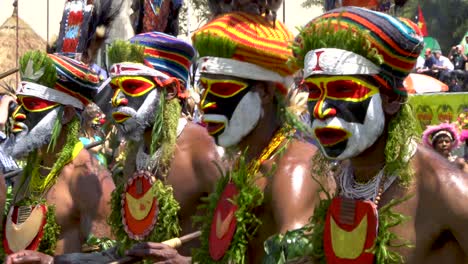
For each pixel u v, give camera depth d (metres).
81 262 5.47
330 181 4.25
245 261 4.43
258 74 4.53
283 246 4.02
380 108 3.74
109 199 5.86
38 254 5.45
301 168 4.30
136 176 5.62
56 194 5.98
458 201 3.63
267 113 4.59
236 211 4.38
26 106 6.08
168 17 6.57
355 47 3.71
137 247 4.99
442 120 9.37
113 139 6.32
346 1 4.22
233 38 4.52
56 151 6.10
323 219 3.91
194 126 5.63
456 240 3.70
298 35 3.90
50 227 5.95
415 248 3.70
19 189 6.13
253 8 4.65
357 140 3.72
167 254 4.95
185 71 5.80
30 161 6.13
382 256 3.70
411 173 3.72
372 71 3.71
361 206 3.78
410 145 3.75
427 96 9.45
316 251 3.92
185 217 5.54
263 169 4.45
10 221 6.06
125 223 5.65
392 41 3.70
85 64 6.31
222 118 4.57
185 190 5.51
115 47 5.69
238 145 4.65
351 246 3.79
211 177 5.43
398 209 3.72
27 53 6.13
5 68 13.05
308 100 3.82
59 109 6.09
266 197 4.37
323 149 3.79
